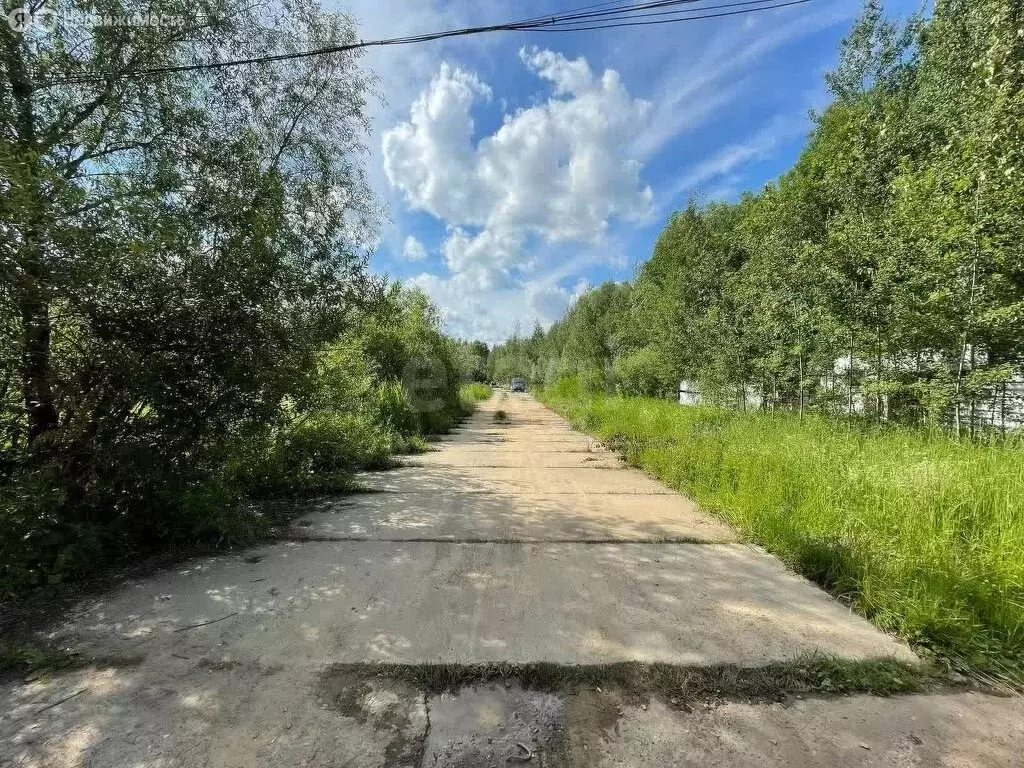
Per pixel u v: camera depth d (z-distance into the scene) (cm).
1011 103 438
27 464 311
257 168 437
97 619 248
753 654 220
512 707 188
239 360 362
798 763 160
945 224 535
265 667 209
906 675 206
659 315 1427
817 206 952
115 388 323
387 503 482
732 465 520
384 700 190
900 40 1012
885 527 332
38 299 277
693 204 1702
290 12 493
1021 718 184
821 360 795
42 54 341
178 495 348
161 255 330
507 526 407
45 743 165
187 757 160
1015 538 286
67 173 349
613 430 1022
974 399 543
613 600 271
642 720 181
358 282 502
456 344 1806
